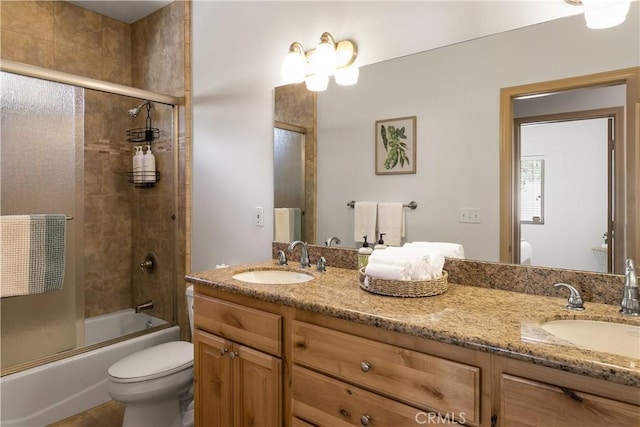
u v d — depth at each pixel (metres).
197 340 1.53
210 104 2.36
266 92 2.05
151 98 2.39
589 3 1.18
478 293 1.29
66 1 2.55
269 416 1.28
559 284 1.16
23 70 1.91
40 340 2.05
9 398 1.82
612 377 0.72
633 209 1.16
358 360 1.07
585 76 1.22
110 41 2.79
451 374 0.91
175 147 2.55
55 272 1.99
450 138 1.50
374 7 1.65
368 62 1.68
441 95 1.51
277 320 1.26
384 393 1.02
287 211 1.98
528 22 1.31
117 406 2.14
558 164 1.28
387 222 1.67
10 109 1.99
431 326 0.95
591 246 1.23
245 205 2.17
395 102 1.62
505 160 1.38
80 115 2.25
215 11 2.31
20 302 1.98
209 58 2.36
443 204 1.52
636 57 1.15
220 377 1.44
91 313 2.67
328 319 1.15
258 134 2.10
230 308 1.40
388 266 1.25
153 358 1.77
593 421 0.75
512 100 1.36
